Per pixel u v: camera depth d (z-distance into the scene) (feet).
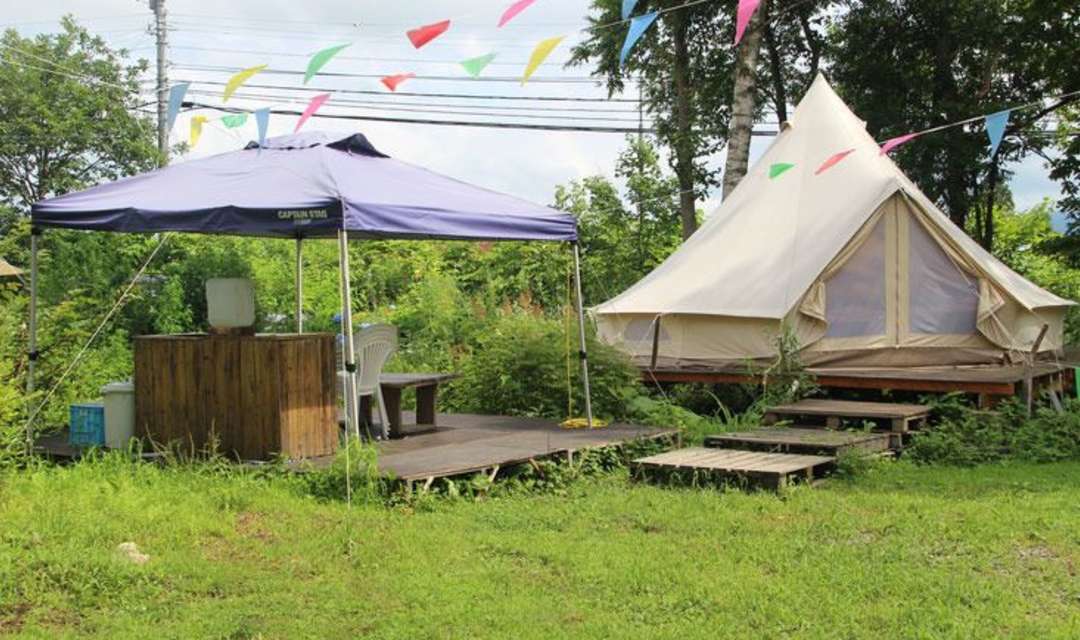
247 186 25.61
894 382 35.45
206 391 25.71
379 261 64.49
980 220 73.20
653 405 35.04
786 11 67.15
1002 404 33.45
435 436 29.94
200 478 23.47
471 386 37.81
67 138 80.02
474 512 22.71
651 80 72.95
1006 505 23.17
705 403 38.32
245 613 15.75
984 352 38.91
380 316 53.83
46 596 16.12
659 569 18.06
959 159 64.08
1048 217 91.35
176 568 17.63
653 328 39.91
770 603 16.16
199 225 24.39
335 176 25.43
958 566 18.24
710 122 71.31
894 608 15.84
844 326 38.50
